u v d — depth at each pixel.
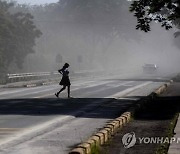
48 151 23.66
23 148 24.45
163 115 39.22
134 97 61.94
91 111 44.16
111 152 22.41
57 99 58.00
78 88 82.81
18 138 27.81
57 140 27.17
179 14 61.12
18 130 31.25
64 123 35.31
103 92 72.25
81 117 39.22
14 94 68.19
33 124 34.44
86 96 63.53
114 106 49.09
